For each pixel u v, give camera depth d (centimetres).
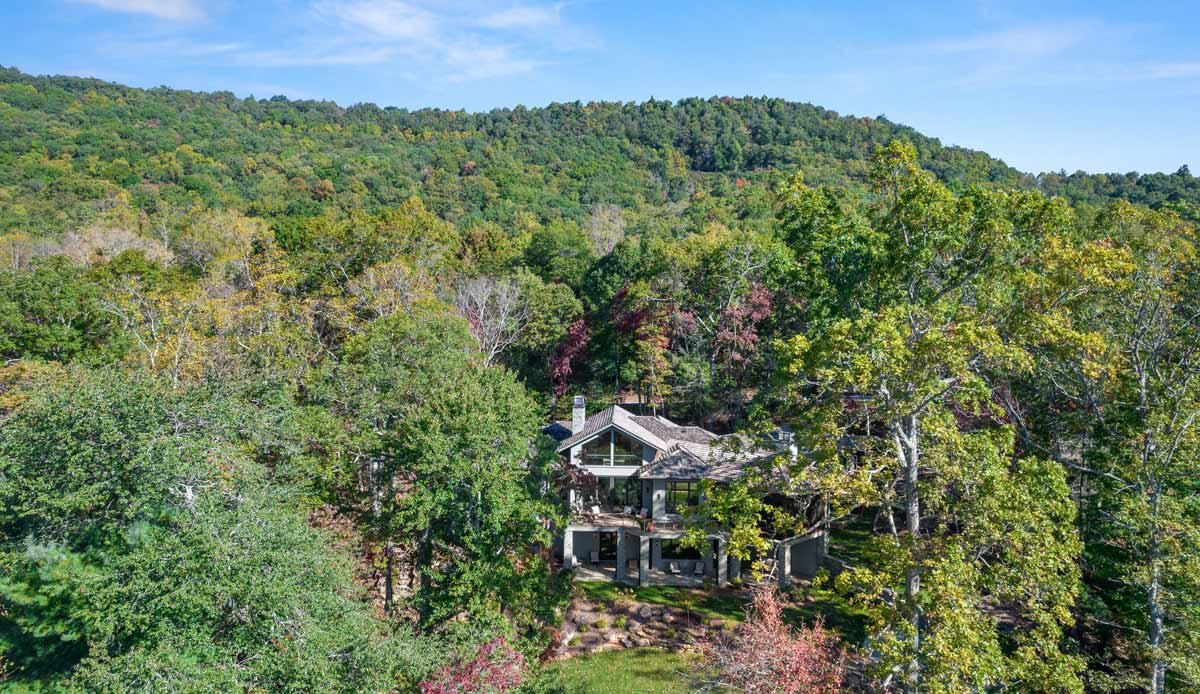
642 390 5525
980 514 1841
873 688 2259
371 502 2939
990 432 2078
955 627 1677
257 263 5562
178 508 2083
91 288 4328
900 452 2047
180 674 1608
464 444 2494
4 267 5653
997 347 1878
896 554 1880
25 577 2064
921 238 2661
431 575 2494
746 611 2686
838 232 3097
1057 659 1778
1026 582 1816
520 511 2509
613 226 9588
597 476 3578
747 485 2345
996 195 2636
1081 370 2442
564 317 6275
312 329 4741
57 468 2100
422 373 3212
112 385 2245
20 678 2081
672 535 3441
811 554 3562
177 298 4391
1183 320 2861
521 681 2147
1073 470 2769
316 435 2855
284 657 1714
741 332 5138
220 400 2492
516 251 8075
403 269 4938
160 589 1744
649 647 2938
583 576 3562
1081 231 3684
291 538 1892
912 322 2212
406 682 2095
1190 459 2066
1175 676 1986
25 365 3519
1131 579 1991
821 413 2130
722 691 2489
